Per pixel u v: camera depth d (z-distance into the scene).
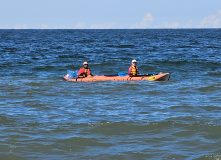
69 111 21.02
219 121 18.28
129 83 32.78
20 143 14.98
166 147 14.55
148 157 13.51
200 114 19.97
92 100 24.69
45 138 15.69
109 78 35.19
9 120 18.67
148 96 26.30
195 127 17.20
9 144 14.80
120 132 16.62
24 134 16.20
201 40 136.12
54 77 38.94
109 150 14.29
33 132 16.53
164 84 32.31
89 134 16.30
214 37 172.12
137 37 175.75
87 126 17.56
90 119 18.95
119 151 14.16
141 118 19.08
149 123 17.97
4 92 27.94
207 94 26.97
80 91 28.69
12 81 34.44
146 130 16.89
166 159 13.27
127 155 13.73
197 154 13.73
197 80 35.44
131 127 17.38
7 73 41.94
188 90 28.91
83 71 36.16
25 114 20.16
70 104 23.19
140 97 25.86
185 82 33.75
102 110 21.27
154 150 14.23
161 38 160.12
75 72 38.69
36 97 25.91
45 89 29.66
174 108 21.75
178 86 31.05
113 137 15.89
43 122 18.34
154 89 29.52
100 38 162.25
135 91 28.66
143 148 14.47
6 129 16.95
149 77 34.94
